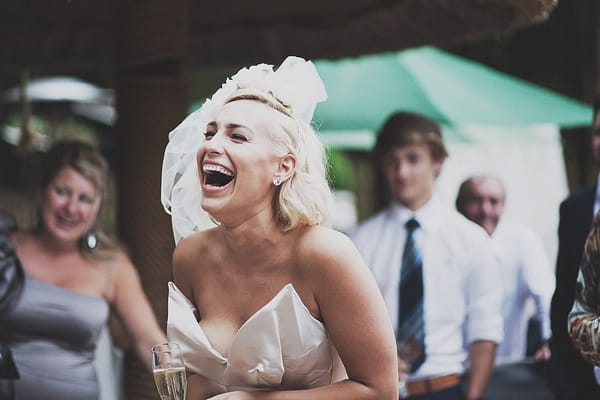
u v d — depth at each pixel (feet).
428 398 18.19
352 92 27.66
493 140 33.40
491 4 19.58
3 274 15.33
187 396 10.78
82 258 16.37
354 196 48.75
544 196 38.55
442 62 29.19
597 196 14.89
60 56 23.59
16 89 40.52
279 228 10.32
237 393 10.17
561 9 32.60
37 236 16.31
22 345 15.52
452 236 18.67
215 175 10.18
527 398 18.92
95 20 23.11
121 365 18.01
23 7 22.90
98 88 41.47
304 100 10.38
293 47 23.26
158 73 17.06
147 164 16.93
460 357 18.52
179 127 11.25
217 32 23.25
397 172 18.92
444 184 39.93
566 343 14.88
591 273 12.35
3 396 14.89
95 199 16.33
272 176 10.10
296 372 10.41
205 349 10.46
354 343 10.17
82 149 16.46
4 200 46.06
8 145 47.50
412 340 18.24
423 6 20.76
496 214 21.95
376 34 22.21
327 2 22.41
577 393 14.71
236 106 10.14
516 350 21.59
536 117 27.43
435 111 26.86
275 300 10.06
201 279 10.87
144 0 16.74
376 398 10.21
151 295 16.99
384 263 18.75
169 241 17.15
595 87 31.78
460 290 18.57
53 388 15.48
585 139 30.78
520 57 34.76
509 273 21.45
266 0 22.71
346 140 33.73
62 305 15.74
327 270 10.14
